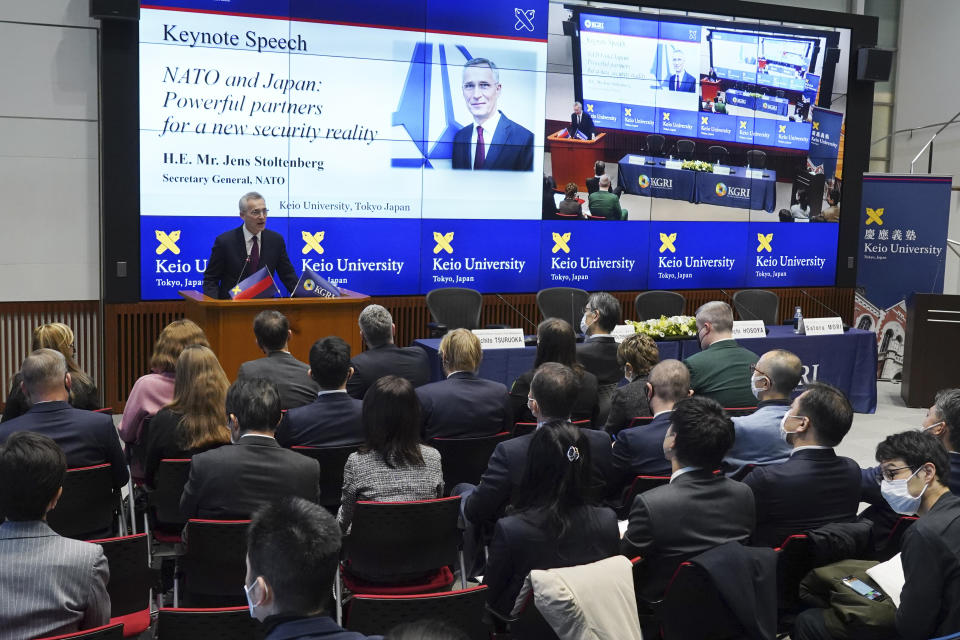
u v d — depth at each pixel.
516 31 8.84
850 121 10.38
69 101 7.49
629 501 3.56
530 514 2.59
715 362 4.93
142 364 7.77
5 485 2.25
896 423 8.02
